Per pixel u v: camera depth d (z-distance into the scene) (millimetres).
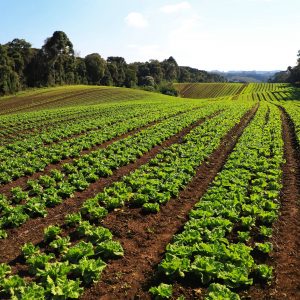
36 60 134500
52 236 12719
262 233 12625
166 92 146625
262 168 20594
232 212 13672
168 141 30328
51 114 50094
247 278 9789
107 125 38406
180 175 18766
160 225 13961
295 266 10836
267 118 45219
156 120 41438
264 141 29016
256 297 9422
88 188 18281
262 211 13938
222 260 10734
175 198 16781
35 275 10547
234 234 12891
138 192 16672
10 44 131750
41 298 8922
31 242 12656
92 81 157000
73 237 12992
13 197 16750
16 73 116188
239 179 18312
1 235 12969
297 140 30406
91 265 10320
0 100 85625
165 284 9555
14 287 9609
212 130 34312
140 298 9477
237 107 57031
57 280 9734
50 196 16094
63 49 138625
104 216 14531
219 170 21797
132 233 13211
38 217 14727
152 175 19172
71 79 144875
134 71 173500
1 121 43875
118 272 10648
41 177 19297
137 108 55844
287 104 69188
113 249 11516
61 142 29016
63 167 21766
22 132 36312
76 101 81938
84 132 34875
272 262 11086
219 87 160375
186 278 10195
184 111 51438
